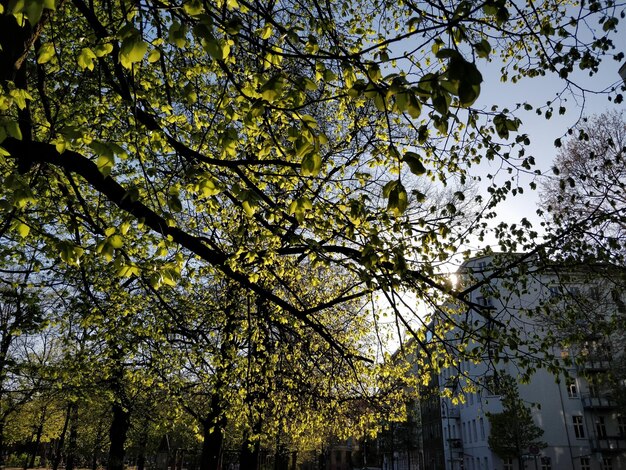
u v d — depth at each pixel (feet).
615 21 21.22
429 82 7.84
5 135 9.98
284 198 24.59
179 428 59.11
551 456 120.47
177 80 25.31
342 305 39.27
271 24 12.25
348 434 46.55
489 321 22.36
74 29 24.45
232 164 15.97
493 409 123.03
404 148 24.32
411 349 32.53
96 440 94.27
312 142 10.33
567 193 37.93
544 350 23.76
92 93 25.94
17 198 11.09
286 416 42.14
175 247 20.71
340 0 28.84
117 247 12.03
